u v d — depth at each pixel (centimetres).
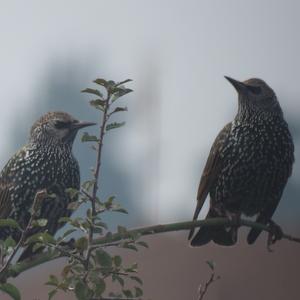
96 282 905
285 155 1294
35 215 939
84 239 921
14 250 932
